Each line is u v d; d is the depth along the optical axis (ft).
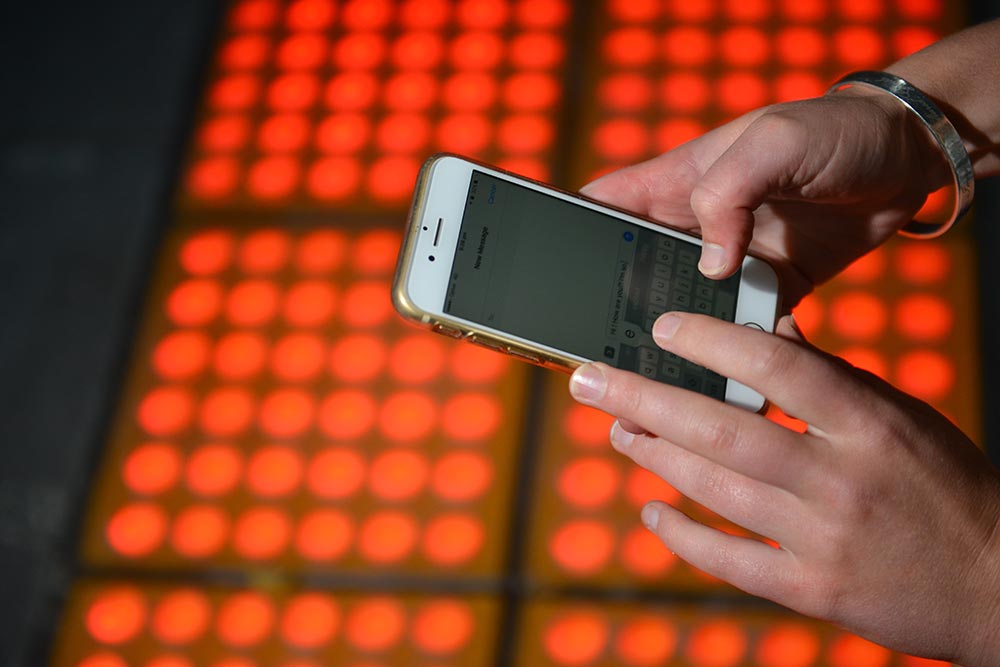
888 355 2.66
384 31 3.17
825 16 3.02
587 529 2.57
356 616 2.53
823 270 2.06
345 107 3.06
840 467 1.60
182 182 3.01
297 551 2.59
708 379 1.87
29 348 2.93
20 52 3.42
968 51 1.88
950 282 2.71
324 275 2.83
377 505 2.61
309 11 3.23
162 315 2.84
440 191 1.89
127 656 2.54
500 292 1.87
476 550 2.57
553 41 3.09
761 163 1.76
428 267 1.86
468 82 3.06
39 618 2.61
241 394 2.73
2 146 3.25
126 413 2.75
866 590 1.64
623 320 1.89
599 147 2.93
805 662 2.44
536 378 2.70
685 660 2.46
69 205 3.14
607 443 2.64
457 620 2.52
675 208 2.03
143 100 3.29
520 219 1.90
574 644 2.49
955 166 1.85
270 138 3.04
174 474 2.67
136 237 3.06
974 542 1.62
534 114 2.98
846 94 1.88
